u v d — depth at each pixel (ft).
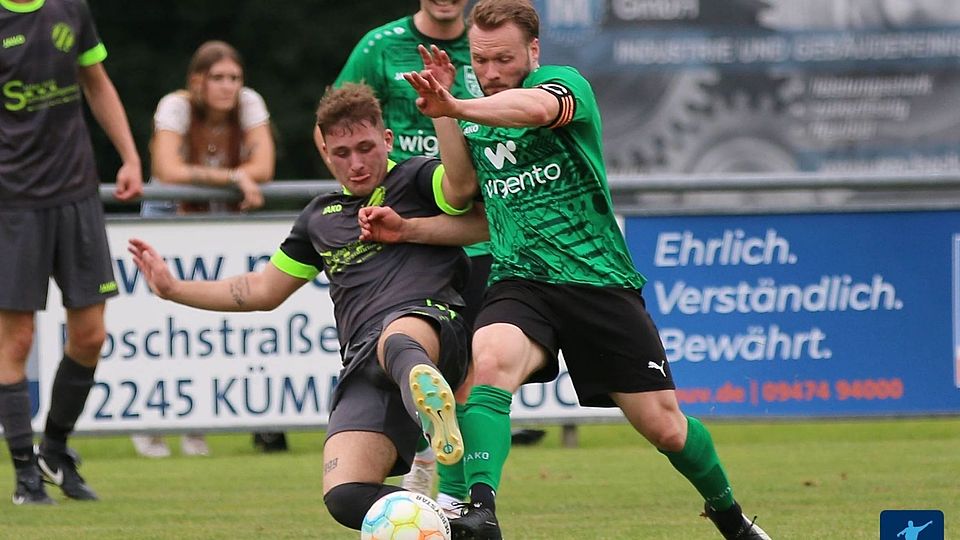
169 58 173.78
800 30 129.39
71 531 50.78
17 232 56.24
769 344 72.64
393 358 38.24
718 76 129.29
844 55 129.80
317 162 172.86
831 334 72.90
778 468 65.62
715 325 72.49
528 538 48.52
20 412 57.57
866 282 72.84
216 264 71.00
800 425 87.86
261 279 44.04
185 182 72.02
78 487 58.75
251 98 73.77
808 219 72.64
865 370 72.90
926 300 73.00
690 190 73.46
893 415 73.00
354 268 41.93
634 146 129.49
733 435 82.64
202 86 72.59
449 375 41.24
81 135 57.21
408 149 56.70
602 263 42.27
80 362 58.29
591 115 41.86
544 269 42.16
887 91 130.11
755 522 49.57
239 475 65.98
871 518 51.67
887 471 64.28
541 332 41.75
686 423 42.86
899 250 72.84
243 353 71.26
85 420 71.00
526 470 65.98
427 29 56.24
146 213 75.10
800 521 51.13
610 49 128.47
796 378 72.79
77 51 56.54
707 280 72.43
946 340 73.10
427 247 42.22
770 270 72.59
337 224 42.52
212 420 71.26
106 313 70.79
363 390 40.11
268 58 173.06
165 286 43.80
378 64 56.34
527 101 39.86
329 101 42.04
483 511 38.86
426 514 37.11
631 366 42.06
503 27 41.60
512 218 42.55
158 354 71.00
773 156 130.31
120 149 59.93
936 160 130.82
